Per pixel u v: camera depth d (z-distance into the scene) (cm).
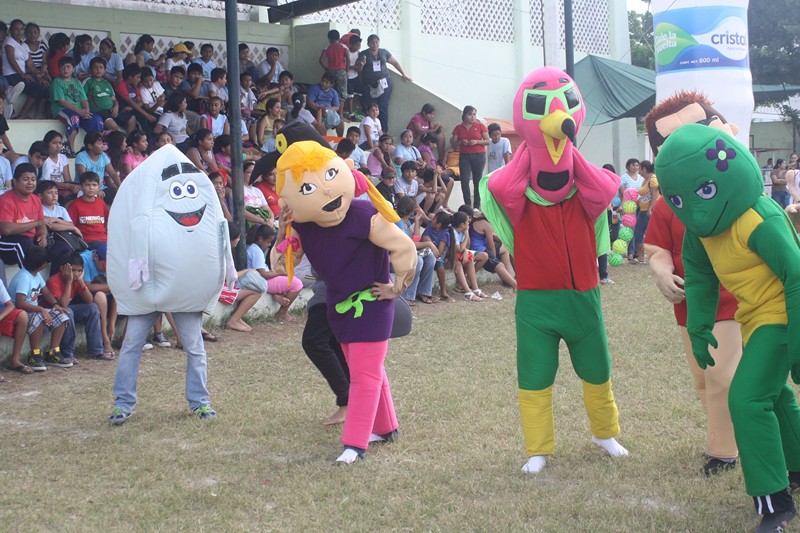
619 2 2166
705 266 454
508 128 1788
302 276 1080
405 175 1321
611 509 448
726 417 495
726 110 1366
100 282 879
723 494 466
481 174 1511
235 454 566
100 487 508
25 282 809
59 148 1048
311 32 1630
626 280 1349
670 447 551
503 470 521
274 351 906
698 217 423
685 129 432
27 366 812
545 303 518
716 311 462
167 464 547
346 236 544
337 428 628
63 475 530
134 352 655
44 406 703
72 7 1349
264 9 1662
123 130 1225
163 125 1216
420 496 480
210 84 1359
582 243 514
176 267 640
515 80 1947
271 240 1070
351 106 1586
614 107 1870
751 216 418
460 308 1156
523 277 523
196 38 1505
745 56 1374
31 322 809
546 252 512
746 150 424
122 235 646
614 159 2172
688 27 1357
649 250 516
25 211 852
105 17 1387
